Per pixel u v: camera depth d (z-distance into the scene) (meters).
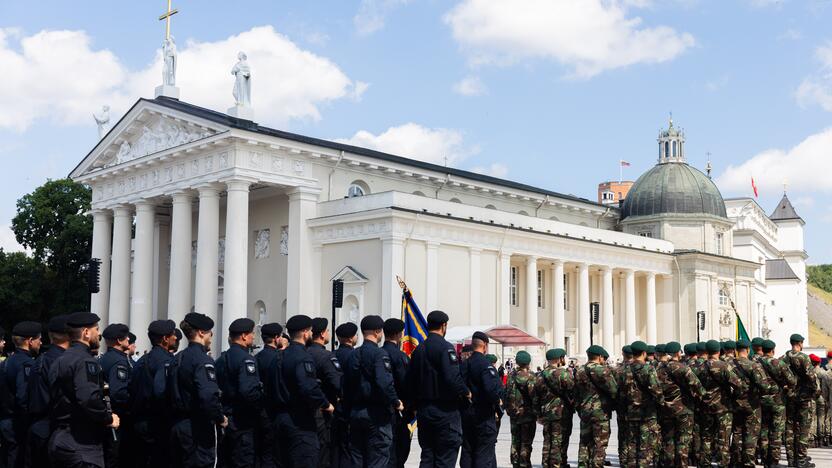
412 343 24.55
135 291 59.97
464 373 17.22
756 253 101.88
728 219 80.50
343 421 16.23
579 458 19.08
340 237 54.03
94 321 12.98
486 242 56.22
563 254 61.94
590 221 78.75
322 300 54.91
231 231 53.00
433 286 52.66
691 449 20.83
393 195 51.91
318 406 14.95
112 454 14.98
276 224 59.56
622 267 67.56
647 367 18.77
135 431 14.61
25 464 12.96
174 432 13.94
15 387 14.80
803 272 134.62
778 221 135.38
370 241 52.47
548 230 62.09
